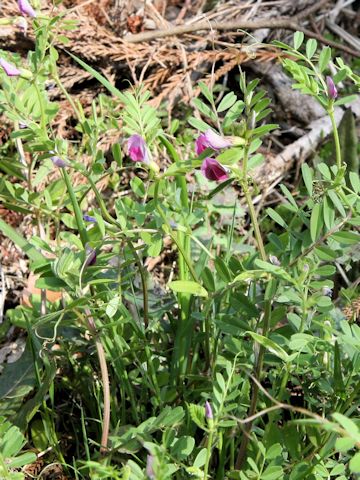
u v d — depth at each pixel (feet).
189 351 1.67
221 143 1.30
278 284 1.40
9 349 1.96
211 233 2.03
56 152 1.51
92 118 1.89
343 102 1.40
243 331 1.46
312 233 1.37
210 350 1.68
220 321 1.47
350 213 1.38
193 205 1.70
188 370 1.69
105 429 1.46
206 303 1.48
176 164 1.37
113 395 1.65
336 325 1.66
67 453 1.75
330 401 1.50
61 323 1.53
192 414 1.26
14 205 1.70
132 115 1.49
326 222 1.37
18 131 1.55
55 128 2.44
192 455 1.46
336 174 1.41
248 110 1.33
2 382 1.65
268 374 1.57
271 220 2.43
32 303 1.78
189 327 1.65
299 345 1.31
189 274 1.64
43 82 1.64
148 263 2.17
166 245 2.23
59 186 1.71
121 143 2.39
